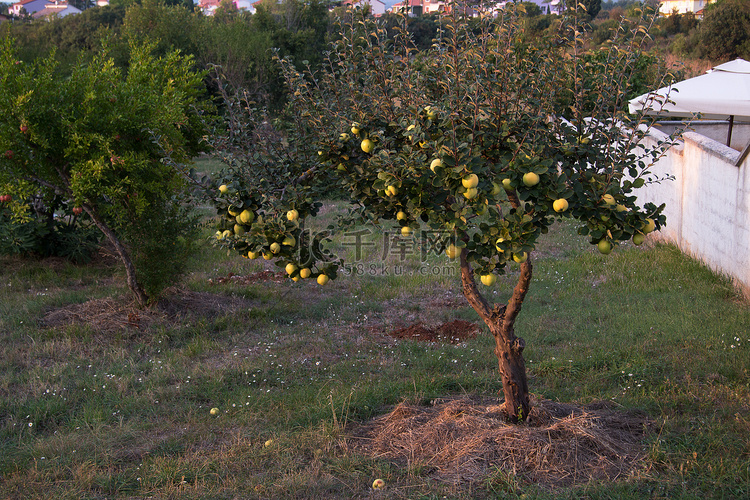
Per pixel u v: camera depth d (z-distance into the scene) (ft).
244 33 83.05
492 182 10.75
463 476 12.94
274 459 14.08
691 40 108.37
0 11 248.73
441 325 24.21
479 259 11.20
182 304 25.96
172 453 14.64
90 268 32.07
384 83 12.78
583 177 11.46
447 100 11.93
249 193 11.84
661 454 13.39
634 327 22.26
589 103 12.78
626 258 32.09
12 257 32.42
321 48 97.14
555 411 15.67
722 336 20.48
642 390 17.15
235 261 34.12
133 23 85.35
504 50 11.96
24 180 22.11
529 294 27.27
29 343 22.09
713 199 29.07
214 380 18.79
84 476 13.43
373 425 15.88
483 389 18.08
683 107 33.06
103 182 22.57
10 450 14.97
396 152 11.79
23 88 21.24
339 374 19.51
